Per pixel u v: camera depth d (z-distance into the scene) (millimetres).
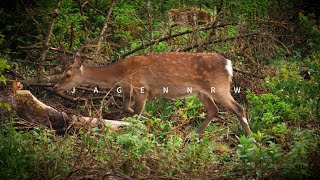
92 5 14578
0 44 13430
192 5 16156
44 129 9266
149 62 11273
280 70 12781
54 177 7840
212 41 13312
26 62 13133
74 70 11562
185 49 13266
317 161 8258
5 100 11070
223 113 11680
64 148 8539
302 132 9445
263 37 13523
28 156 8070
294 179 8055
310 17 16391
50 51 13492
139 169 8352
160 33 14641
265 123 10531
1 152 8211
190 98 11750
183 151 9227
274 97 11016
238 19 13992
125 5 15641
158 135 9641
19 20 14523
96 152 8641
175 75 11133
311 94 10883
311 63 11562
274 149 8422
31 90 12352
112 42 14180
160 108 11492
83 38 14922
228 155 9445
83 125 8961
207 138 9227
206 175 8516
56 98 12461
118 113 11867
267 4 15711
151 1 16406
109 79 11508
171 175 8422
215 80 10922
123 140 8617
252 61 13188
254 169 8297
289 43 15125
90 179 8047
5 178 7828
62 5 14703
